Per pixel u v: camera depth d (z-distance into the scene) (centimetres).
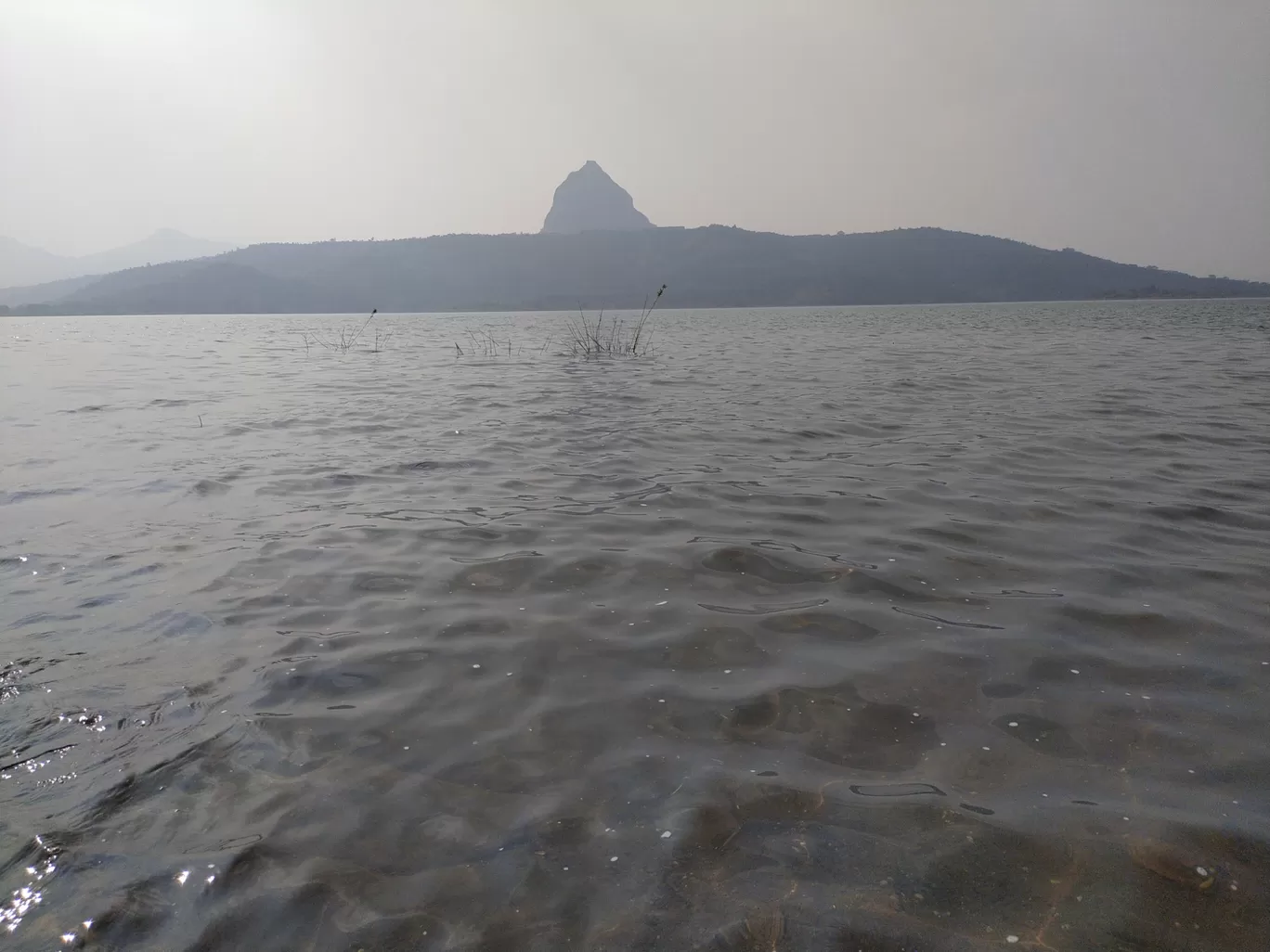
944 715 387
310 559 623
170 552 641
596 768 346
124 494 831
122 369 2364
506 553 630
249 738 373
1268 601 518
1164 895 269
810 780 335
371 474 915
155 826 311
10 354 3088
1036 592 541
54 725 385
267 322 8988
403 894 273
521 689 416
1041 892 271
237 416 1371
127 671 441
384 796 328
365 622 504
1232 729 371
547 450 1044
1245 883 273
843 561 604
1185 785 330
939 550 628
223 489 850
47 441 1143
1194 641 462
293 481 884
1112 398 1446
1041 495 786
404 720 387
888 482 848
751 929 255
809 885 275
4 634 489
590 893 273
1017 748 358
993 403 1418
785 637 475
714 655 454
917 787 330
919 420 1242
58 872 286
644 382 1841
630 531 686
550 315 13375
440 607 527
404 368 2322
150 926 262
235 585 570
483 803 323
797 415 1313
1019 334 3678
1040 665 436
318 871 285
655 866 285
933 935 253
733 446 1055
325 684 424
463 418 1329
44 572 599
